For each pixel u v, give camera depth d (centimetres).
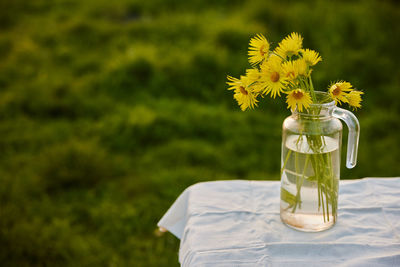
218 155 342
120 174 320
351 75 446
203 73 459
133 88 449
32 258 235
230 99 433
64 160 319
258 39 108
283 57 108
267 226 116
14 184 299
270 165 330
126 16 676
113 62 484
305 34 532
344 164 320
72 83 459
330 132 107
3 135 371
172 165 331
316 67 453
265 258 103
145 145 362
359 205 125
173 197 290
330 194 111
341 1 647
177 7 682
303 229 113
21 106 420
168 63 470
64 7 713
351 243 108
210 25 568
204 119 390
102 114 407
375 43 511
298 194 111
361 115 395
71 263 233
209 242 110
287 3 629
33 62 516
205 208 125
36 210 276
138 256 239
